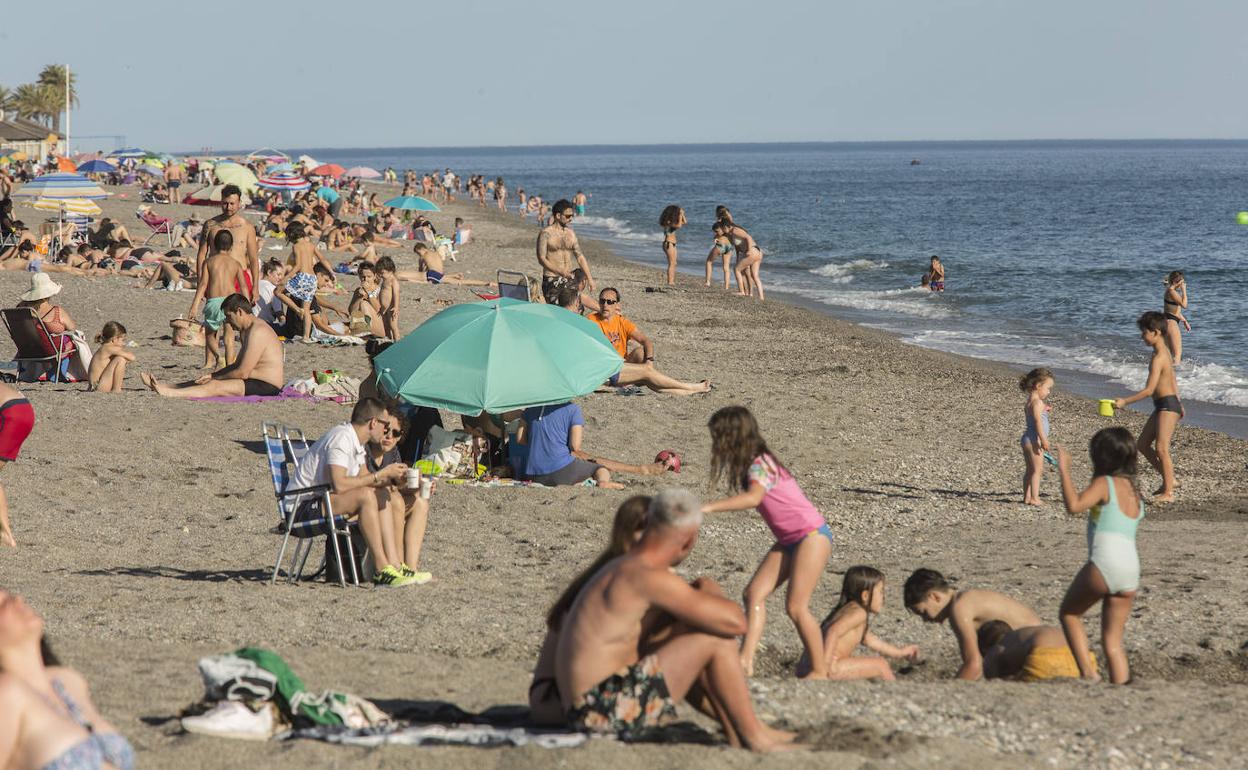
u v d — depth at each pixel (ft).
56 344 117.80
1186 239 411.13
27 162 573.33
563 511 83.76
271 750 38.99
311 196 393.29
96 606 60.29
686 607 39.75
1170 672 57.57
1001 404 132.16
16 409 73.97
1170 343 96.89
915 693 48.49
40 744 28.27
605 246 396.16
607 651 40.19
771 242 406.21
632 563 40.22
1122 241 404.36
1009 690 49.62
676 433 109.09
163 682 47.11
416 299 194.70
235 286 125.39
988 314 227.61
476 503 84.79
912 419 122.72
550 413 90.58
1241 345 189.78
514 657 56.29
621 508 42.27
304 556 67.67
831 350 167.43
